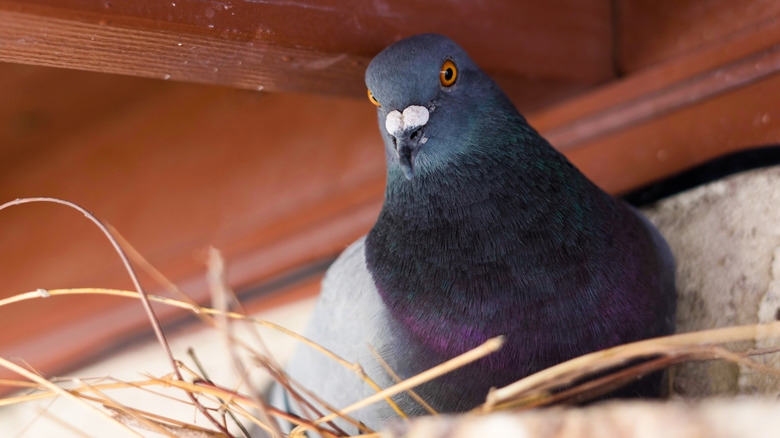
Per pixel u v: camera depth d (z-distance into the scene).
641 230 1.93
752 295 1.94
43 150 2.15
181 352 2.10
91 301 2.11
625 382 1.87
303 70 1.95
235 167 2.09
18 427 2.13
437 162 1.92
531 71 1.99
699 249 1.97
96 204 2.12
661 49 2.01
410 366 1.90
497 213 1.91
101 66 1.92
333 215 2.06
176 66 1.93
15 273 2.13
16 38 1.89
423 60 1.92
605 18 2.02
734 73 1.98
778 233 1.94
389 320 1.91
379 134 2.05
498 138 1.92
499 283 1.90
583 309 1.90
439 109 1.92
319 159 2.07
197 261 2.09
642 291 1.91
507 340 1.90
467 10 1.97
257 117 2.09
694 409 1.81
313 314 1.96
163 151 2.12
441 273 1.91
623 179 2.01
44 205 2.14
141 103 2.13
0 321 2.13
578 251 1.90
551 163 1.92
